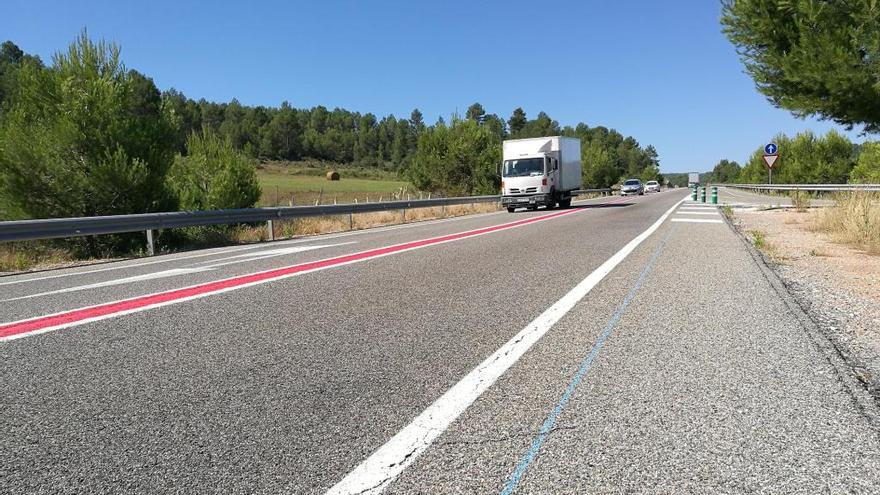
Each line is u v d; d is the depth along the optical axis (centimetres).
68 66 1389
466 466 242
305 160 19038
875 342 426
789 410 296
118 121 1373
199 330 480
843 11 1375
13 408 316
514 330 466
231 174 1856
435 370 368
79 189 1309
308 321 507
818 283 681
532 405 307
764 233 1306
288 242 1377
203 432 280
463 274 757
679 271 757
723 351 401
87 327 497
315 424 287
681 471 236
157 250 1359
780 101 1557
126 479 237
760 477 231
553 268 795
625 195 5688
